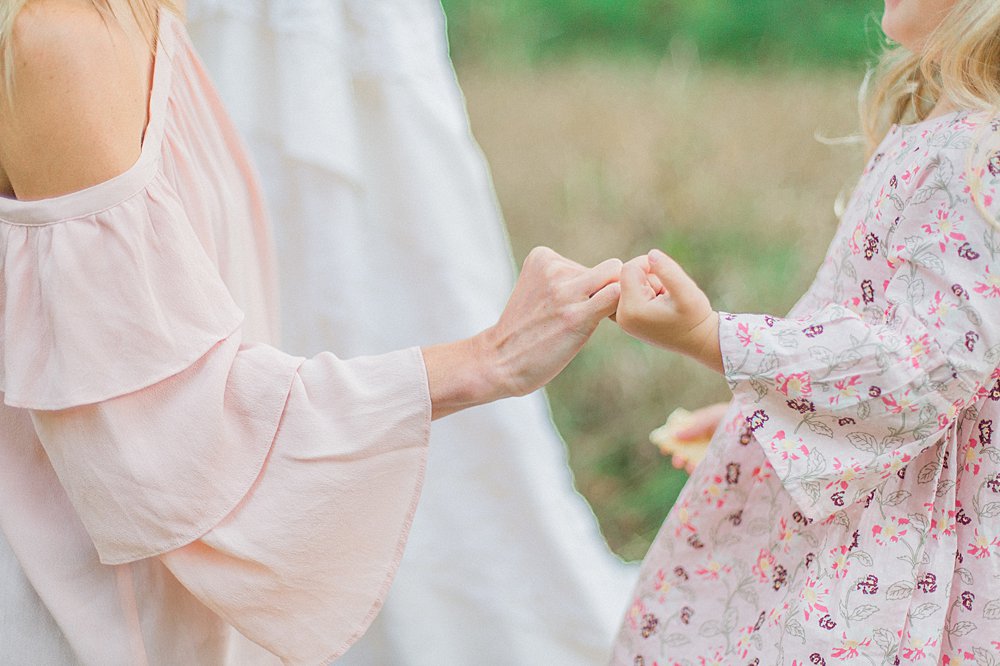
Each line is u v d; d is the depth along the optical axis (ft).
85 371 4.07
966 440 4.63
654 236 13.65
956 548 4.62
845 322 4.50
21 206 4.06
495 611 7.32
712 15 22.88
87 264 4.05
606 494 10.32
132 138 4.18
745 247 13.34
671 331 4.59
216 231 4.86
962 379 4.33
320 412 4.42
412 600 7.24
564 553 7.36
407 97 6.96
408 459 4.45
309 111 6.66
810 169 14.98
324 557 4.44
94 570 4.51
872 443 4.49
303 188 6.80
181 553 4.34
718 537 5.31
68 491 4.26
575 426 10.98
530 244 13.55
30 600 4.49
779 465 4.56
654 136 15.93
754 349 4.53
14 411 4.45
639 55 22.08
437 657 7.32
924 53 4.76
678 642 5.28
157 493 4.19
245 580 4.38
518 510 7.34
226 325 4.30
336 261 6.89
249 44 6.71
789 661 4.66
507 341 4.58
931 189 4.51
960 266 4.38
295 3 6.63
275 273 5.51
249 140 6.74
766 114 16.98
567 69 20.52
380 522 4.49
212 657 4.83
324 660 4.52
